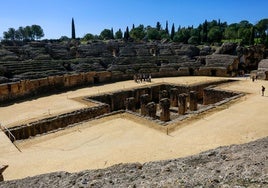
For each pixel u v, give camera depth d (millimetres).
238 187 7789
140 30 124688
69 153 19469
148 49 73812
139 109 43062
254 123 25094
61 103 36094
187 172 9859
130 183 9391
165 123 25922
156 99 49125
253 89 42531
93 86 49438
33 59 54844
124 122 26719
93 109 32406
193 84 48438
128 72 57000
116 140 22047
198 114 28688
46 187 10102
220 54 69250
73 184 10078
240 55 67812
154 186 8766
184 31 112438
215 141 21094
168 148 19891
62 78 46562
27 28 118312
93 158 18344
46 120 27719
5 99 37469
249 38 95750
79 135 23484
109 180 10016
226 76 58906
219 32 105875
